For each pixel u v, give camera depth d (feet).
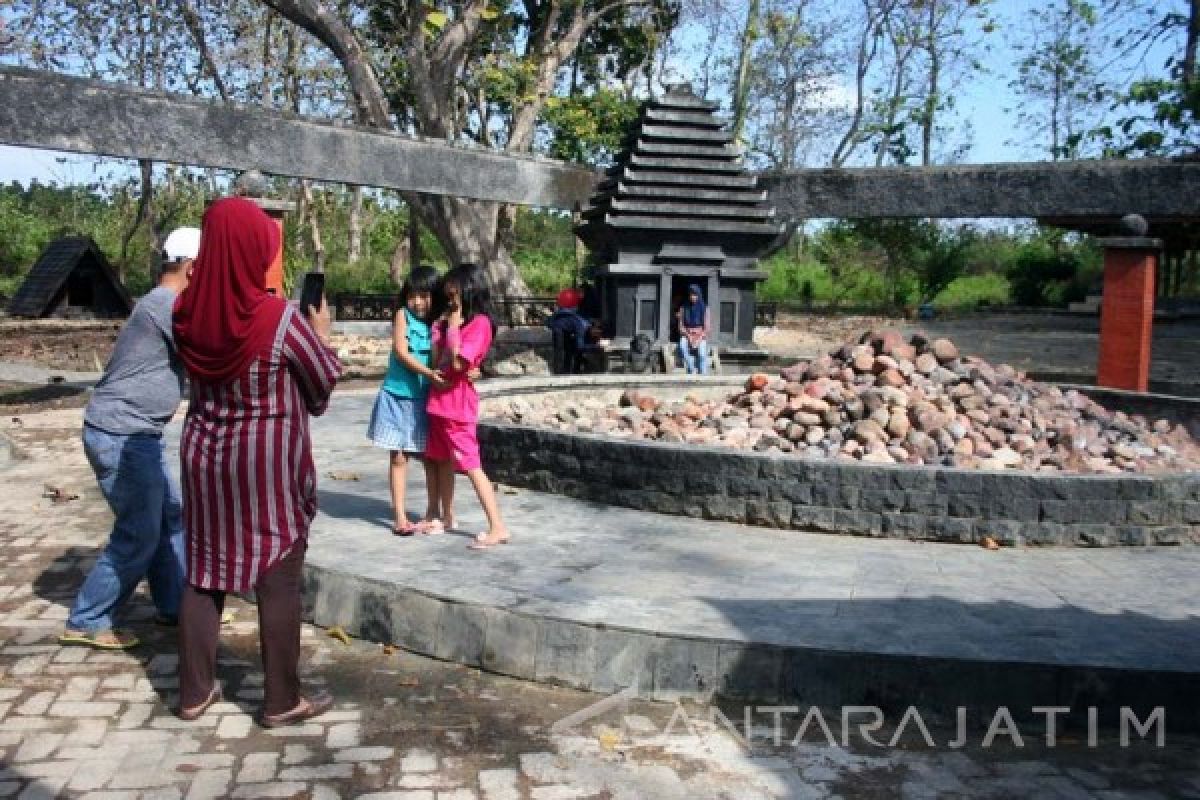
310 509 12.60
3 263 106.42
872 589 15.61
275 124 35.04
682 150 38.52
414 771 11.32
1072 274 103.76
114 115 31.78
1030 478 18.61
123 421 14.40
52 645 14.93
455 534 18.30
